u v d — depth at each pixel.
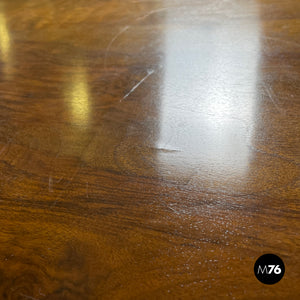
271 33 0.38
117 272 0.18
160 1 0.49
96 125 0.27
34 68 0.35
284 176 0.22
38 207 0.21
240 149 0.24
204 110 0.28
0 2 0.51
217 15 0.43
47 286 0.18
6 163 0.25
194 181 0.22
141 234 0.20
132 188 0.22
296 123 0.26
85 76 0.33
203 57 0.35
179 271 0.18
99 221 0.20
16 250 0.19
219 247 0.19
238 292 0.17
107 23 0.43
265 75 0.32
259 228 0.19
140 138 0.26
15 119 0.29
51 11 0.47
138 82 0.32
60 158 0.25
